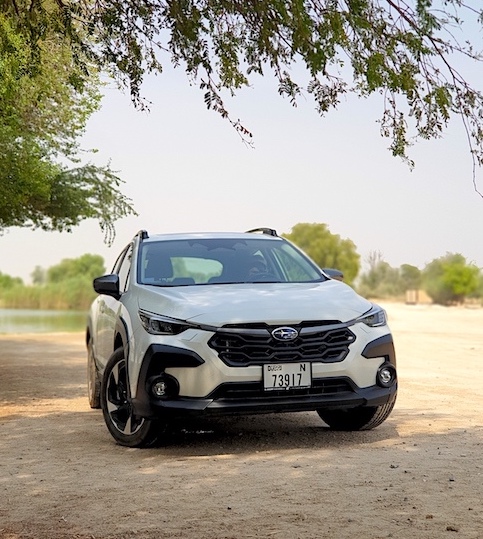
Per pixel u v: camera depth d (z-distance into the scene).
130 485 5.75
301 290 7.55
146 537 4.58
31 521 4.97
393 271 60.53
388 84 6.04
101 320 9.04
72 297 56.59
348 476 5.79
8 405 10.58
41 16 6.91
